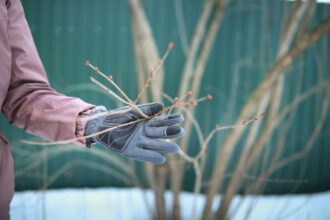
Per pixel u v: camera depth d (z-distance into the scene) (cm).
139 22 215
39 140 281
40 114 86
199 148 324
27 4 313
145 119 89
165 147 85
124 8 320
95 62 320
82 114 93
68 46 319
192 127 322
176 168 234
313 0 214
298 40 209
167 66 321
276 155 248
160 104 90
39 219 274
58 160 323
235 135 223
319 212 301
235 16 325
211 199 233
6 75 92
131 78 320
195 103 94
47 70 318
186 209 289
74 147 246
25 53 97
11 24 96
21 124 96
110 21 320
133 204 301
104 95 321
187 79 234
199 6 321
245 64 324
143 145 86
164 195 235
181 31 307
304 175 338
